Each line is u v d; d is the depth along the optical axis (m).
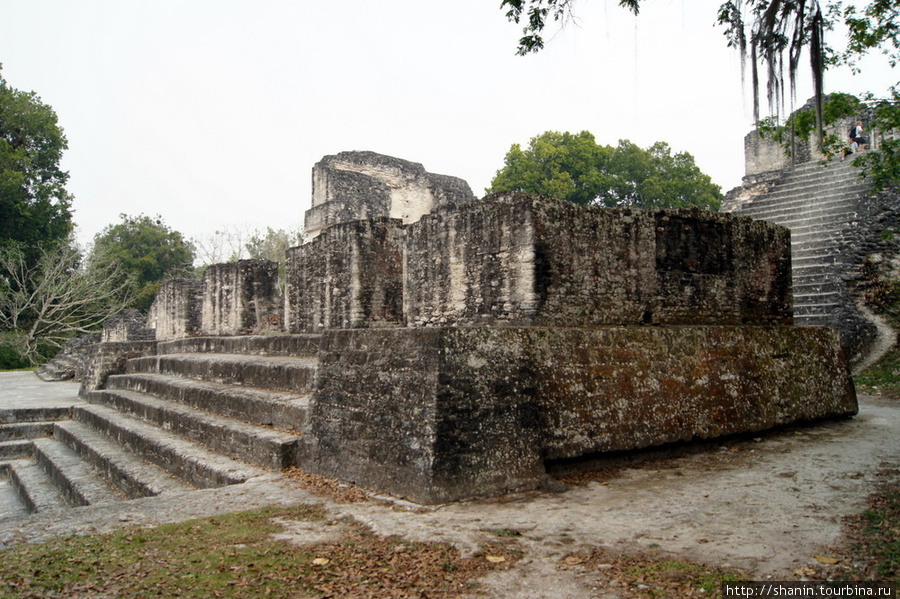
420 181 25.39
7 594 3.35
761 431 7.79
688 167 35.50
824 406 8.77
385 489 5.39
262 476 6.23
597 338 6.54
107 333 23.02
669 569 3.62
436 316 8.10
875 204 15.65
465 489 5.14
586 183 32.38
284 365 8.78
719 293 8.45
